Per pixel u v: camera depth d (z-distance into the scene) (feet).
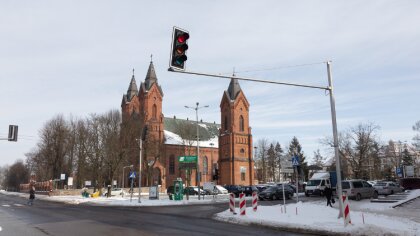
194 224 61.67
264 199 130.93
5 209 97.81
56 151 276.21
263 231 52.95
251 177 286.46
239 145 285.02
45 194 246.68
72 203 141.59
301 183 194.90
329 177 149.59
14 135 105.81
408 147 324.39
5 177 576.20
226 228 56.18
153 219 70.74
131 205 119.14
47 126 280.10
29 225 58.29
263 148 375.86
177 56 41.45
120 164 215.10
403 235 44.24
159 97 294.87
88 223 61.87
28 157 374.43
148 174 242.58
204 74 50.11
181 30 41.81
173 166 297.33
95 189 213.05
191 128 273.54
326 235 49.47
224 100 294.66
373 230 46.83
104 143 206.69
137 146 225.56
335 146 63.46
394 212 75.97
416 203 98.07
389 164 325.01
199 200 134.41
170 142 299.79
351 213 69.00
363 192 117.19
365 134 251.19
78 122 260.42
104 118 214.07
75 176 274.36
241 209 70.54
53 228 54.19
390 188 143.95
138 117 240.94
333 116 63.72
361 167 253.44
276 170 375.66
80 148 240.73
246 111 294.66
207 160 317.42
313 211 72.28
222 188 197.47
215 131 358.02
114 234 47.62
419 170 310.86
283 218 63.57
